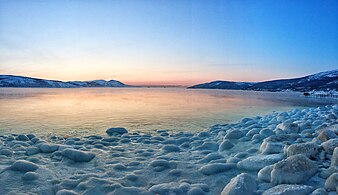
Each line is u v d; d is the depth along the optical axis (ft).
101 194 9.31
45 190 9.55
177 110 50.67
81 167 12.30
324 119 21.26
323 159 10.78
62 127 29.53
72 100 88.12
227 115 42.14
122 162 13.05
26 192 9.30
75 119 36.96
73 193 9.09
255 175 10.43
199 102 78.07
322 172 9.49
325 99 106.42
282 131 16.76
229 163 11.59
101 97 114.62
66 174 11.25
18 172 10.85
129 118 38.14
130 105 65.05
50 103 73.05
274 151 12.55
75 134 25.00
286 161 9.55
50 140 19.99
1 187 9.62
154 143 18.10
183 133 22.41
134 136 20.95
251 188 8.84
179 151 15.31
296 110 31.76
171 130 27.37
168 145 15.83
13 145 16.46
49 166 12.27
